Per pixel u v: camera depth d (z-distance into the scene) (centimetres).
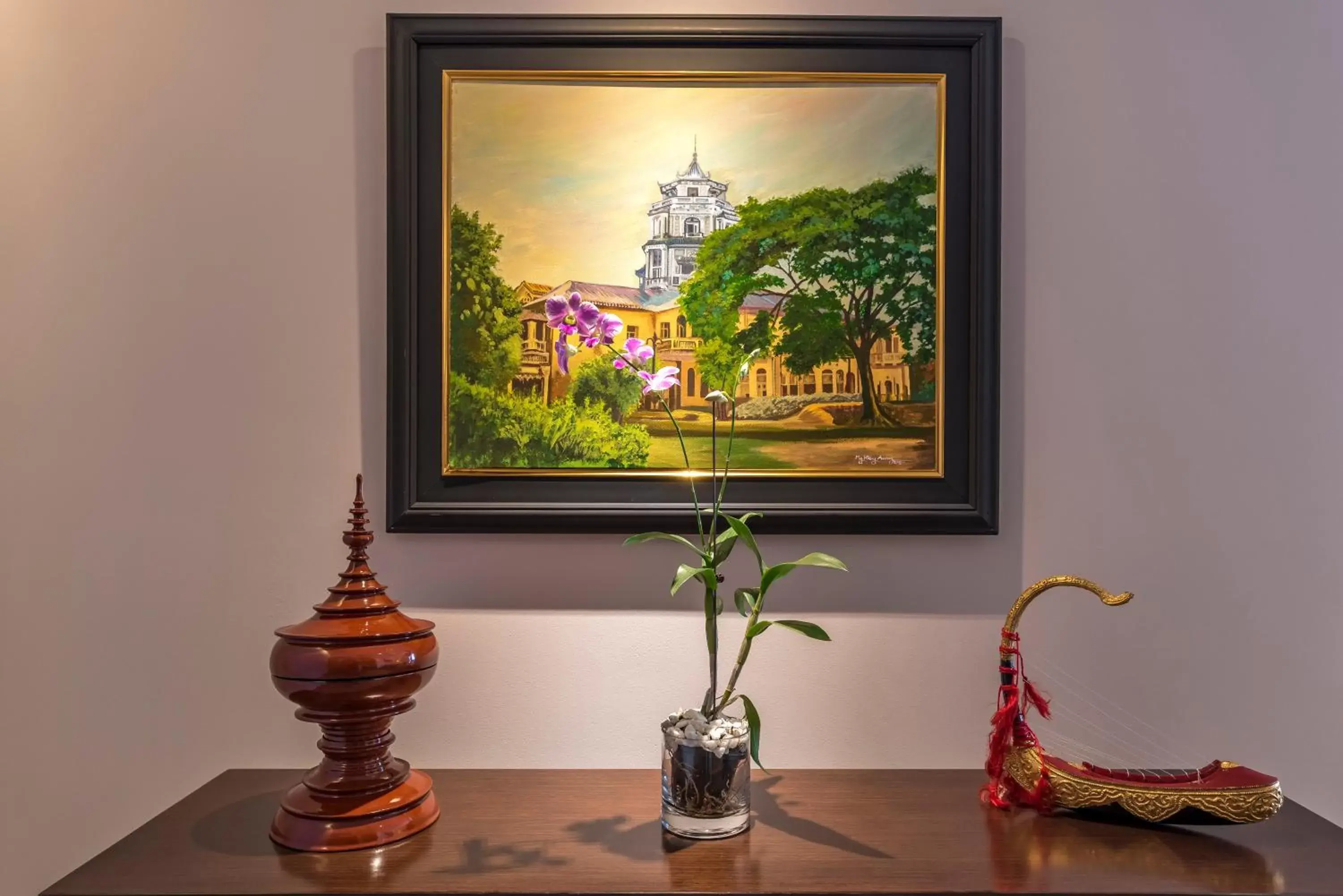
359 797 94
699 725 98
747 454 119
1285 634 120
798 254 119
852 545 119
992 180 117
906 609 119
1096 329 120
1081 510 120
